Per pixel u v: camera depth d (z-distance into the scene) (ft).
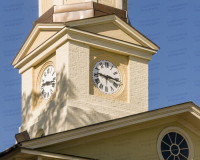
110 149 111.75
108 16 128.88
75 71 123.34
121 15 132.46
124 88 129.39
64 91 122.42
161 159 116.06
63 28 123.85
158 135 117.29
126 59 131.64
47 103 126.31
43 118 125.80
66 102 120.78
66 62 123.34
